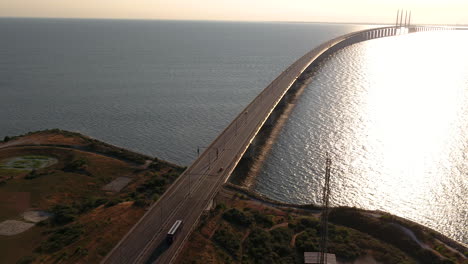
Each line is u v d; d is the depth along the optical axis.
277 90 194.75
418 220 90.56
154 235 70.88
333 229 75.00
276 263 65.50
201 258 65.06
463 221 90.06
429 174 112.56
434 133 146.38
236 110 190.50
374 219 77.56
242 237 73.31
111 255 64.88
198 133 156.75
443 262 64.38
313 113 174.88
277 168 118.31
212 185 91.81
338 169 116.00
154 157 131.75
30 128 164.88
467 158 123.25
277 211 85.50
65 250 70.69
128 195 94.31
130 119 176.12
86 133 157.25
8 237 75.06
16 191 94.00
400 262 65.06
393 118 165.38
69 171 106.94
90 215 84.19
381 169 116.00
